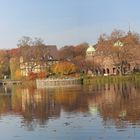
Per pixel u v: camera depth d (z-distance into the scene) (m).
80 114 68.81
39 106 88.06
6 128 57.25
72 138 48.19
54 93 134.75
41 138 48.97
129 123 55.81
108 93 119.12
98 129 52.47
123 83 181.75
